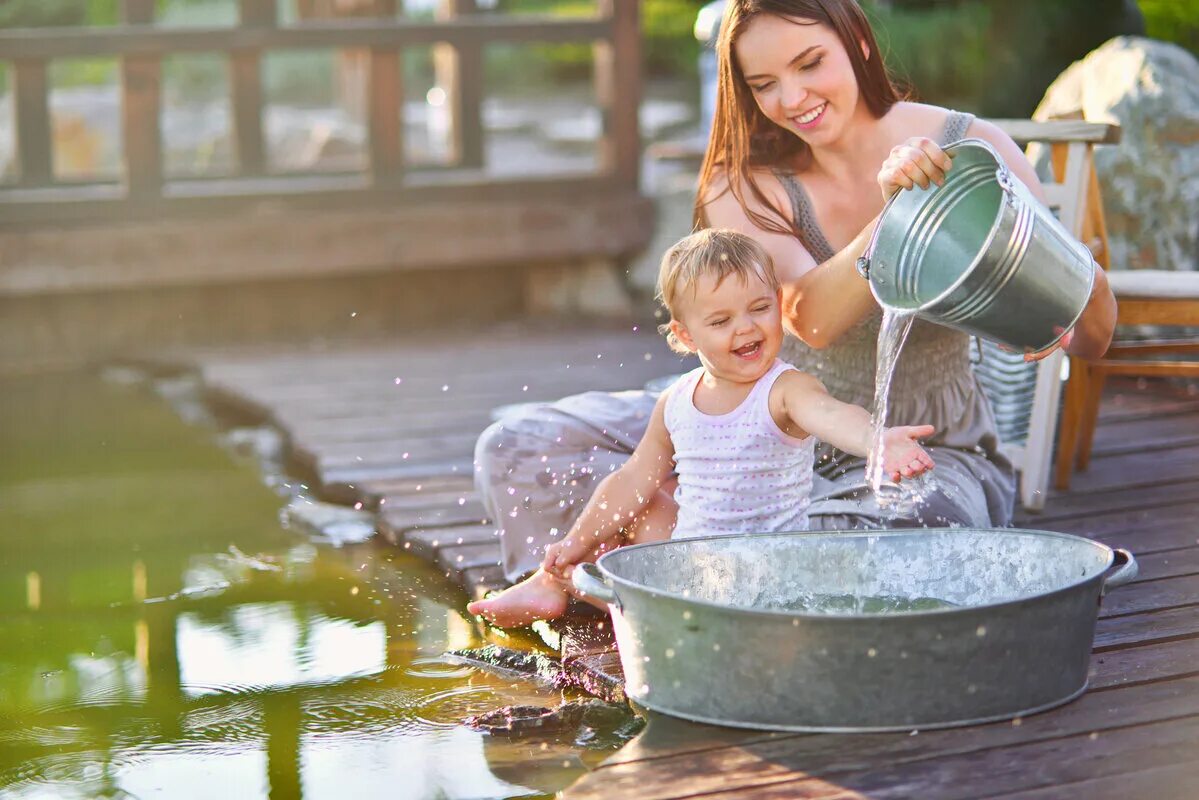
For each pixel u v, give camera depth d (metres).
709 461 2.98
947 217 2.70
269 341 7.52
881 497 3.00
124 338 7.54
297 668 3.14
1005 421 4.04
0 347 7.37
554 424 3.41
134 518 4.59
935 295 2.71
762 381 2.95
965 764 2.31
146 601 3.71
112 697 3.01
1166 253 5.54
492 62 18.92
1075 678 2.54
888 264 2.72
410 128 14.05
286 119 12.52
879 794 2.24
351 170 8.13
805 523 3.02
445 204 7.89
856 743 2.40
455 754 2.62
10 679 3.15
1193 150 5.50
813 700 2.43
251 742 2.74
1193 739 2.39
